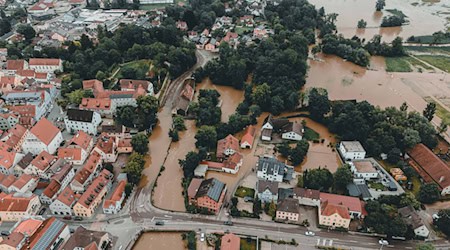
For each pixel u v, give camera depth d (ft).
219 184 634.02
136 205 628.69
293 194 637.30
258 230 582.76
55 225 547.90
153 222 595.47
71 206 601.62
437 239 573.33
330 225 589.73
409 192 637.71
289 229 585.22
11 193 618.85
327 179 650.02
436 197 633.20
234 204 621.31
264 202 629.92
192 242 549.54
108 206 603.26
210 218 603.26
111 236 569.23
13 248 508.94
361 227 587.27
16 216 588.09
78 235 536.42
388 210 581.53
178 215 609.83
